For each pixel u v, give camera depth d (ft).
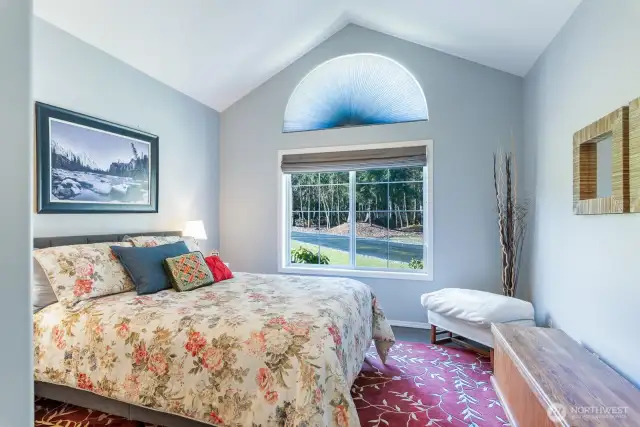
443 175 11.74
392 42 12.27
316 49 13.23
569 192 7.36
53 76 7.93
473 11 8.73
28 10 1.47
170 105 11.67
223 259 14.39
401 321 12.20
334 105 13.21
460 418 6.48
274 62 12.96
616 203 5.34
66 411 6.60
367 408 6.80
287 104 13.65
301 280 9.00
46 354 6.13
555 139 8.21
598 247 6.08
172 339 5.45
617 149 5.31
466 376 8.18
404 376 8.19
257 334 5.24
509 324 7.49
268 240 13.85
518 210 10.96
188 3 8.72
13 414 1.39
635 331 5.00
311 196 13.76
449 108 11.69
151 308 6.26
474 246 11.44
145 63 10.22
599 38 6.10
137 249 7.95
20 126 1.43
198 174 13.10
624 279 5.29
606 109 5.86
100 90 9.11
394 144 12.23
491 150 11.28
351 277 12.80
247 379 4.99
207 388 5.15
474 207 11.44
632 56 5.13
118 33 8.82
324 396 4.75
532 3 7.48
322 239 13.58
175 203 11.89
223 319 5.67
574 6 7.00
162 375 5.38
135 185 10.18
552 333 6.86
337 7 11.30
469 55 11.18
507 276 10.39
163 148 11.35
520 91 11.06
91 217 8.88
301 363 4.85
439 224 11.78
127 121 9.96
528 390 5.27
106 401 5.92
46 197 7.73
